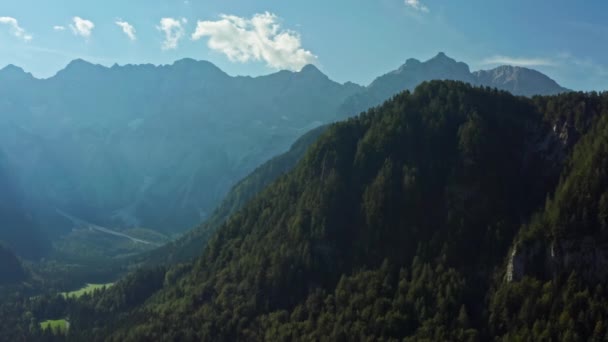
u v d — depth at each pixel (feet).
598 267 531.50
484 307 563.48
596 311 503.61
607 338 485.56
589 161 584.40
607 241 534.37
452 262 607.37
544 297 526.16
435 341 541.34
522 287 542.16
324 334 606.55
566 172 620.90
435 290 587.27
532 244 563.48
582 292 519.60
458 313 564.30
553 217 565.53
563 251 547.90
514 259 563.48
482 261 597.52
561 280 538.06
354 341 585.22
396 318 580.30
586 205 556.92
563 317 506.48
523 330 515.09
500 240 599.98
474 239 617.62
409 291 597.11
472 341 529.45
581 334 497.87
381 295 616.39
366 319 598.75
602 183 565.12
